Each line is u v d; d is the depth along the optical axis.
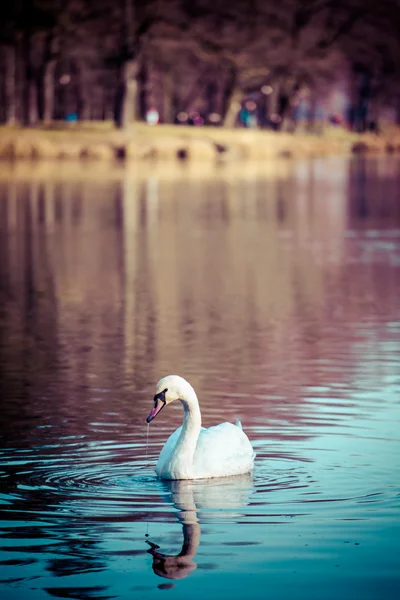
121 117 89.12
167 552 8.69
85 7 85.38
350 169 77.06
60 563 8.50
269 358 16.62
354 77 121.56
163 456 10.56
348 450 11.47
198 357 16.80
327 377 15.17
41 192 52.22
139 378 15.30
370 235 35.75
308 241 33.94
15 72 96.69
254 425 12.58
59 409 13.42
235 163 83.31
